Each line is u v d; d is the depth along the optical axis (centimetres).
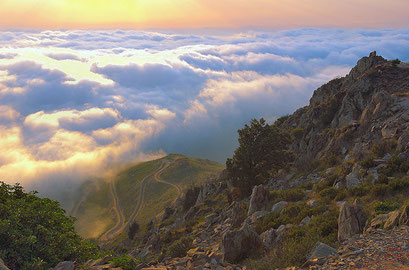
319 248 977
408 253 809
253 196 2384
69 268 810
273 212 1998
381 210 1334
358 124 3141
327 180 2291
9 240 800
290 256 1038
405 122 2439
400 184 1541
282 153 4028
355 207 1178
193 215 4556
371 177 1862
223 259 1118
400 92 3222
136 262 1083
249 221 2098
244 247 1207
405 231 941
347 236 1083
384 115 2884
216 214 3250
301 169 3488
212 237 2153
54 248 904
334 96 4225
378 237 948
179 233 3130
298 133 4778
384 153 2155
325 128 4066
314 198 2022
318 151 3594
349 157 2738
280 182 3450
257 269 1070
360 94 3603
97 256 1091
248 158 3953
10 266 778
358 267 791
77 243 1051
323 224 1272
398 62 3791
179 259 1218
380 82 3541
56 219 1020
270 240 1425
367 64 4169
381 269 758
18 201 977
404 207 1037
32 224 903
